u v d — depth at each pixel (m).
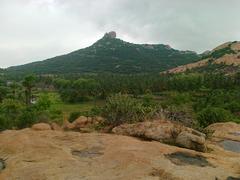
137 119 23.59
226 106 73.69
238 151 20.55
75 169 13.73
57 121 47.06
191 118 24.50
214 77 132.12
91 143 17.28
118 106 24.02
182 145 18.58
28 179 12.88
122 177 12.99
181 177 13.34
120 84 125.00
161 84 120.56
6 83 172.75
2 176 13.27
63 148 16.42
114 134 20.16
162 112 24.23
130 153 15.32
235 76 136.50
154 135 19.56
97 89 119.94
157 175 13.40
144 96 99.56
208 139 23.50
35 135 19.03
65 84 154.75
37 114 52.00
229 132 26.11
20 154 15.62
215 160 16.30
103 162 14.48
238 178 13.94
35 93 126.81
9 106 68.44
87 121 27.08
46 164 14.21
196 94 104.25
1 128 46.81
